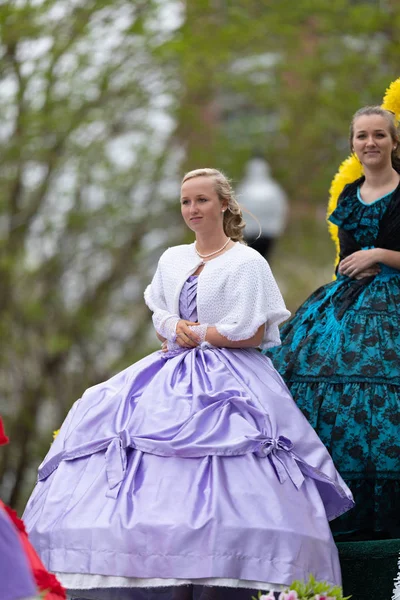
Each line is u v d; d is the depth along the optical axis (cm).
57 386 2798
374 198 1124
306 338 1111
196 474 916
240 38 2812
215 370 988
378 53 2867
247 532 883
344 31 2845
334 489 977
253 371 1002
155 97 2758
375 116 1117
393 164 1141
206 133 2936
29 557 789
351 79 2881
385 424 1046
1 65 2597
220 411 956
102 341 2819
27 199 2750
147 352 2797
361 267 1108
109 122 2731
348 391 1062
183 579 869
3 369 2770
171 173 2841
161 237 2869
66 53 2620
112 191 2791
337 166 2995
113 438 951
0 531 653
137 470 929
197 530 877
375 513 1041
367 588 1052
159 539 878
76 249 2786
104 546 885
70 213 2748
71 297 2844
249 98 2903
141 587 925
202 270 1037
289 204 3061
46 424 3103
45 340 2758
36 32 2566
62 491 945
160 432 943
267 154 3005
